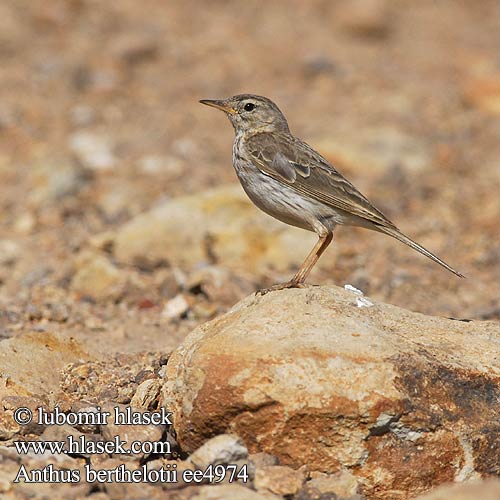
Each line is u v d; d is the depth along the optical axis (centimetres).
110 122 2383
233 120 1173
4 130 2300
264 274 1578
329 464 818
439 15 3284
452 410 834
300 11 3209
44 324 1339
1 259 1638
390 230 1073
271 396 809
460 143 2284
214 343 859
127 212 1878
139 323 1373
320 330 866
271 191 1098
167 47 2866
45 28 2916
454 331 938
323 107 2484
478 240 1791
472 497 709
